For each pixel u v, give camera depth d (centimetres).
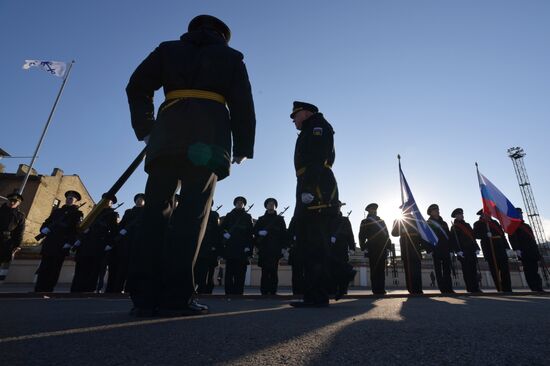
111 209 691
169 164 188
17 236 598
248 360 87
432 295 593
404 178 845
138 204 688
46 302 290
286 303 365
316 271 286
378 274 726
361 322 160
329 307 277
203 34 213
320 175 287
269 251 740
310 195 281
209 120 190
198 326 139
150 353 93
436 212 806
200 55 203
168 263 177
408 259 753
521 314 204
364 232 755
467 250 791
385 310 239
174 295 176
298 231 300
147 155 190
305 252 292
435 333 128
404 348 102
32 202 2619
